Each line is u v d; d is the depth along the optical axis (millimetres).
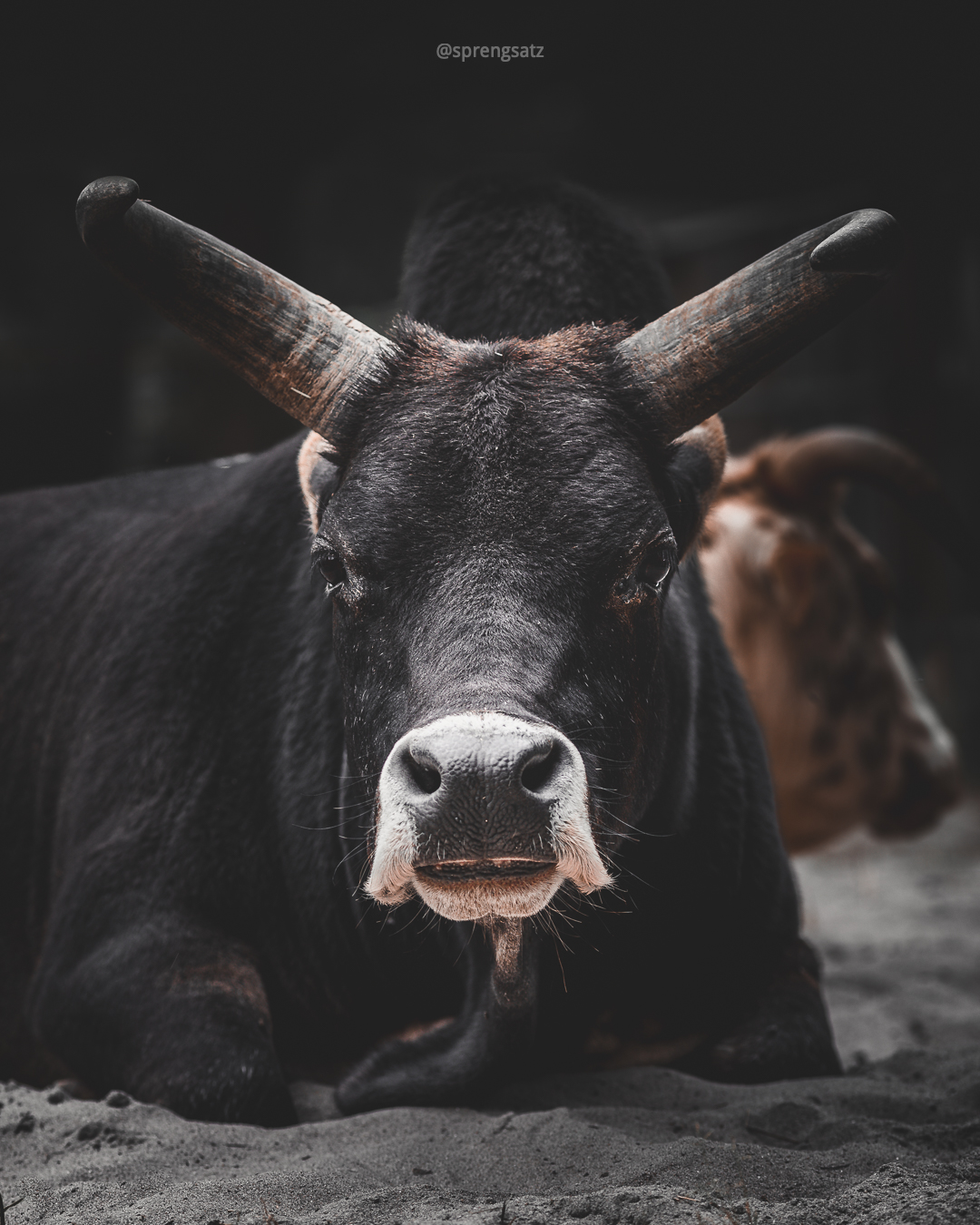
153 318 26266
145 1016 5324
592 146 24734
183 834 5754
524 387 4762
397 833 4043
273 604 6191
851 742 9602
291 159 25234
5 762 6906
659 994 5703
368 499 4633
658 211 26141
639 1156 4348
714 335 4879
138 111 24500
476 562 4453
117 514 7520
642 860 5441
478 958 5246
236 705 6008
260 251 25344
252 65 23328
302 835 5695
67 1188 4312
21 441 27484
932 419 23141
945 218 22891
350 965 5664
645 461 4902
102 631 6672
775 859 6109
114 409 26750
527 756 3953
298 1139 4750
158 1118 4891
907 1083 5598
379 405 4867
